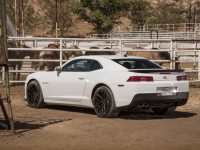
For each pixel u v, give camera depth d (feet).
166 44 110.83
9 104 34.63
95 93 42.34
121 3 250.37
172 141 32.27
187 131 36.11
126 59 43.21
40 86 48.32
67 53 76.07
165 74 40.83
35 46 73.10
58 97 46.42
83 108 48.80
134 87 39.45
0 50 33.76
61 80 46.01
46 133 35.04
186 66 110.22
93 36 230.27
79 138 33.27
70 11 268.21
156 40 70.33
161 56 77.25
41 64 74.64
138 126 38.19
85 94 43.73
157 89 40.24
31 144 31.30
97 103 42.29
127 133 35.12
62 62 72.13
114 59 42.91
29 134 34.63
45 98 47.93
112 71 41.39
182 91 41.73
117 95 40.47
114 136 33.96
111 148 30.07
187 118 42.91
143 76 39.81
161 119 42.19
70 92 45.19
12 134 34.32
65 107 49.60
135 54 77.56
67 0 273.54
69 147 30.37
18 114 44.60
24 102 53.57
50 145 30.96
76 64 45.50
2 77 68.49
